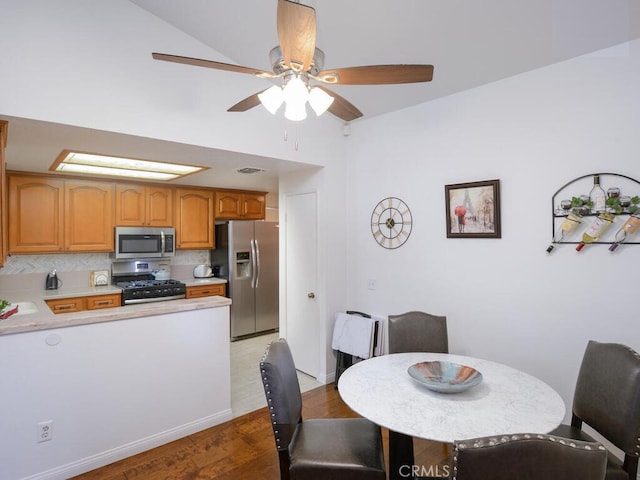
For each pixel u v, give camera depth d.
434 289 2.99
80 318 2.18
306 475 1.59
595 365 1.77
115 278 4.57
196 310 2.67
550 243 2.34
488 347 2.65
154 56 1.54
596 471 0.98
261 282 5.26
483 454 0.99
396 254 3.27
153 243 4.58
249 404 3.12
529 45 2.20
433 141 2.98
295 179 3.82
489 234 2.62
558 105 2.30
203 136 2.62
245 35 2.52
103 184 4.20
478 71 2.52
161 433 2.50
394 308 3.29
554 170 2.32
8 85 1.90
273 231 5.40
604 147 2.12
